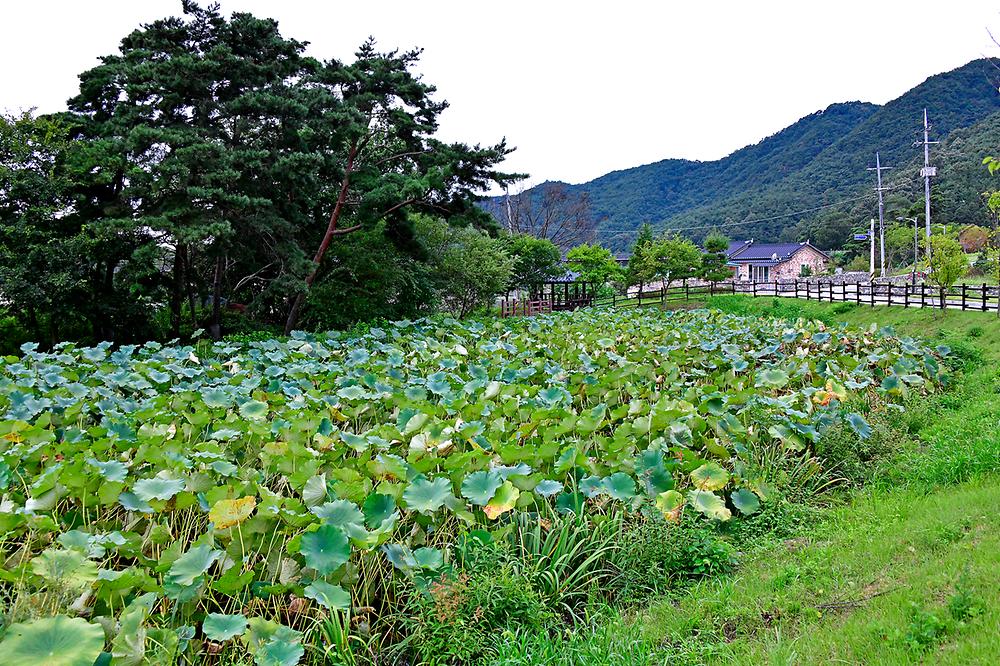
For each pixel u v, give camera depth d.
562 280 53.53
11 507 6.15
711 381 13.12
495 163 23.98
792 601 5.41
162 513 6.53
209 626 4.82
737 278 69.62
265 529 5.86
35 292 17.89
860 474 8.84
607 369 13.74
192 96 21.42
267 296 22.73
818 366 13.02
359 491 6.38
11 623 4.60
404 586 5.95
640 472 7.48
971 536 5.90
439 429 8.22
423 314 28.70
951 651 4.21
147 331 22.20
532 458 7.54
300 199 23.89
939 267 26.42
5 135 18.73
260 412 9.58
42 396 10.55
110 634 4.82
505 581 5.57
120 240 19.73
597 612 5.78
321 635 5.35
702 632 5.15
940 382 13.48
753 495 7.70
